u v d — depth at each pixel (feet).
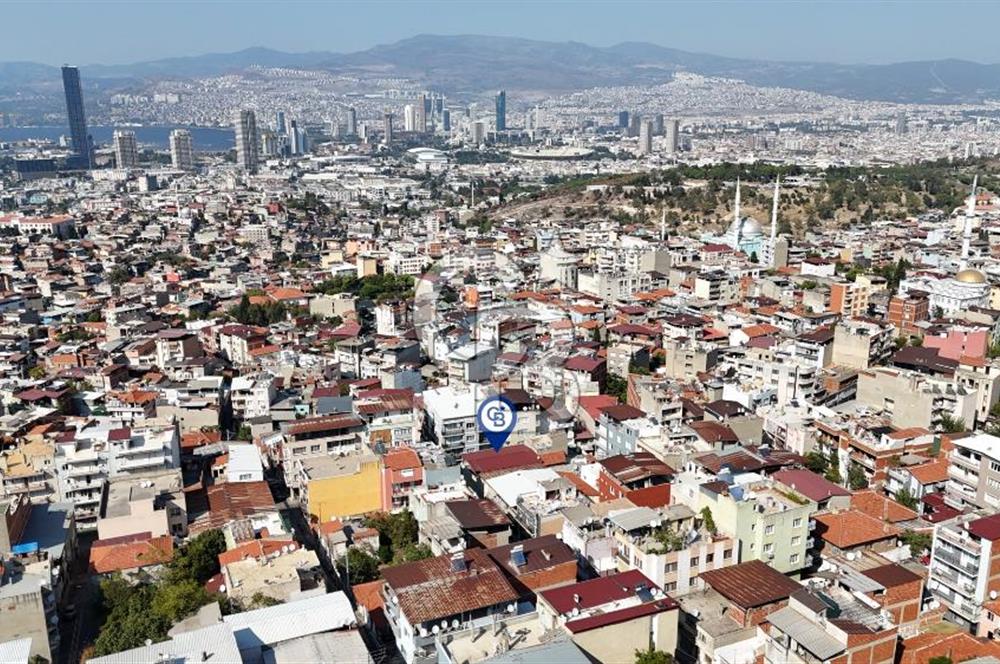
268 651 318.86
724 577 364.58
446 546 420.36
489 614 337.11
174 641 312.91
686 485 440.45
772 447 581.94
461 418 599.16
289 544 432.25
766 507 413.59
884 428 589.32
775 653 316.40
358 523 505.66
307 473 525.75
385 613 380.37
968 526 401.70
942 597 411.34
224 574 406.41
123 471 528.63
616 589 340.80
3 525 434.30
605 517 427.74
